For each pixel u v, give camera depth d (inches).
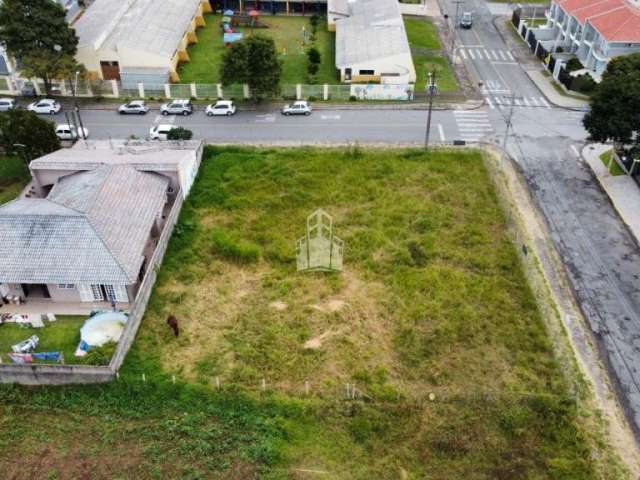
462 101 2839.6
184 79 2999.5
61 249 1716.3
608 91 2199.8
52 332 1654.8
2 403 1480.1
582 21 3105.3
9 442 1380.4
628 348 1610.5
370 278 1822.1
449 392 1470.2
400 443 1368.1
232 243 1907.0
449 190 2208.4
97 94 2898.6
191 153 2245.3
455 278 1811.0
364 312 1706.4
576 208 2134.6
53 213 1772.9
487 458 1337.4
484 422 1406.3
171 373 1528.1
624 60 2347.4
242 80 2728.8
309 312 1705.2
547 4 4025.6
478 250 1930.4
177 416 1434.5
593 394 1481.3
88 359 1528.1
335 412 1425.9
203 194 2190.0
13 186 2257.6
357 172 2308.1
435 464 1325.0
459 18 3774.6
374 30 3189.0
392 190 2213.3
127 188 1968.5
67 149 2332.7
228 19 3567.9
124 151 2281.0
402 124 2662.4
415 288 1779.0
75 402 1475.1
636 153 2255.2
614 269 1871.3
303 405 1434.5
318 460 1333.7
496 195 2183.8
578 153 2447.1
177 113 2741.1
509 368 1541.6
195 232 2010.3
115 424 1418.6
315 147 2466.8
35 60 2659.9
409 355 1572.3
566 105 2802.7
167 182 2096.5
